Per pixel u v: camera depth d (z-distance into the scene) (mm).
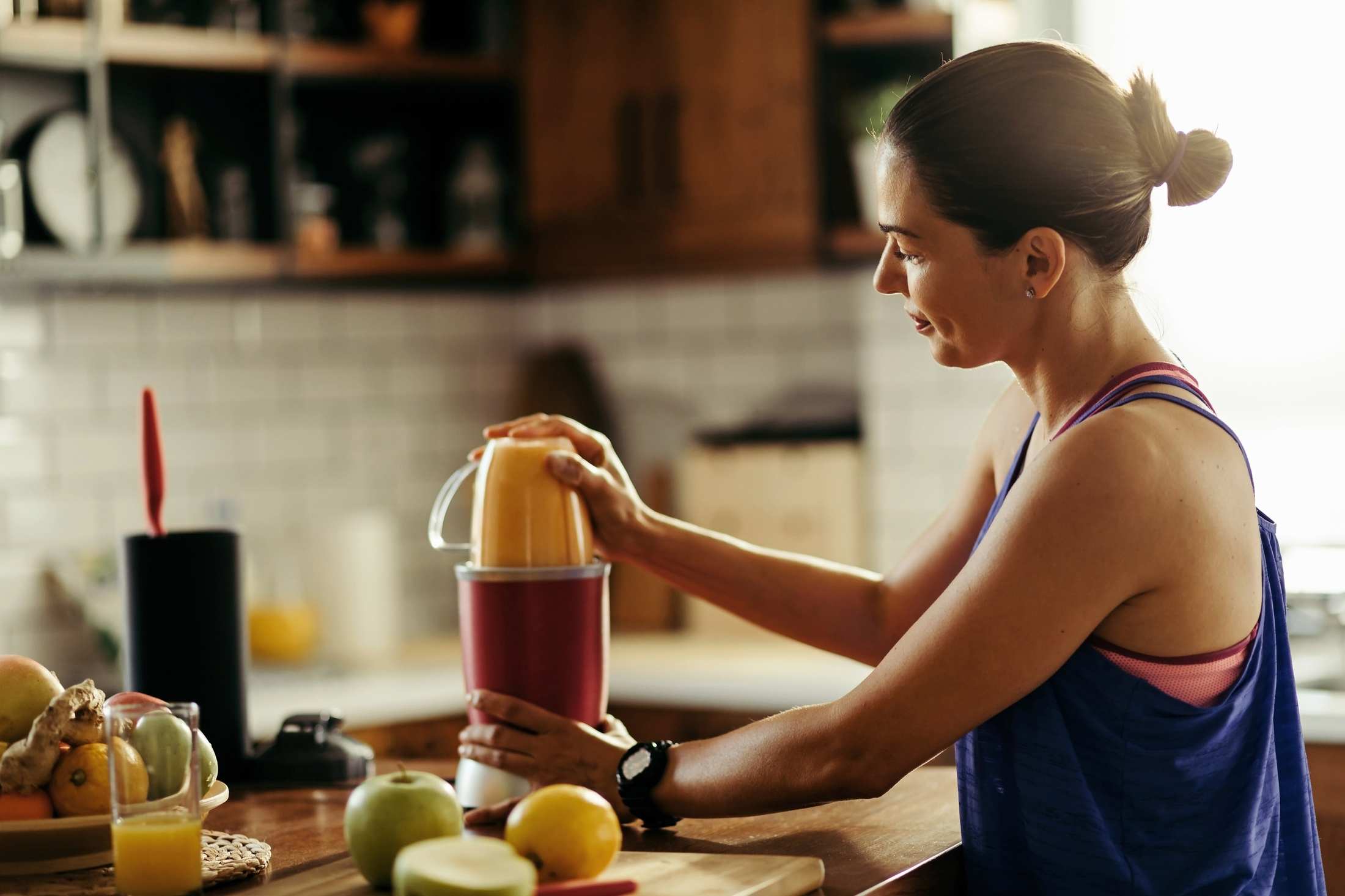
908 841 1352
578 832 1085
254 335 3568
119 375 3352
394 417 3818
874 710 1258
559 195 3631
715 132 3445
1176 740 1247
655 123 3508
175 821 1101
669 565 1637
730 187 3438
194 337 3469
